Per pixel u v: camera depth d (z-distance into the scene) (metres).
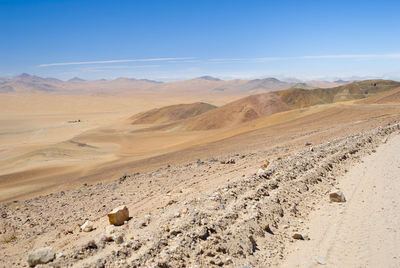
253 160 17.94
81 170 45.12
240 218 8.22
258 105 168.88
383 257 7.10
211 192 10.48
